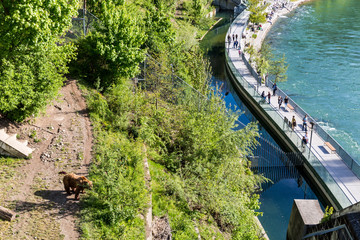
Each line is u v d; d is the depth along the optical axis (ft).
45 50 71.77
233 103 168.86
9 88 64.39
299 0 384.06
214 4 345.51
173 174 72.02
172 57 130.41
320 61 210.79
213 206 68.23
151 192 64.08
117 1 124.36
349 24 291.79
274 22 306.55
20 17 62.90
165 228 58.75
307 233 68.69
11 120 68.64
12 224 49.14
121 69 90.68
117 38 89.97
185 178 73.72
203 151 77.36
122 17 91.25
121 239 51.11
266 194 101.91
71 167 61.98
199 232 63.05
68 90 84.38
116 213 53.52
